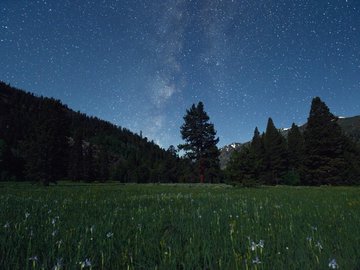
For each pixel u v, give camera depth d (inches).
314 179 2551.7
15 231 229.8
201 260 184.9
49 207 430.6
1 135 5654.5
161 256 189.6
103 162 5575.8
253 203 516.7
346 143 3211.1
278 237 220.8
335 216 336.5
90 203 518.6
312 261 169.3
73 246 200.7
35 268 157.2
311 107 2642.7
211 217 329.7
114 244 212.2
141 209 403.9
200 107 2972.4
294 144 3464.6
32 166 1973.4
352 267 157.0
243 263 167.8
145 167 5032.0
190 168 3612.2
